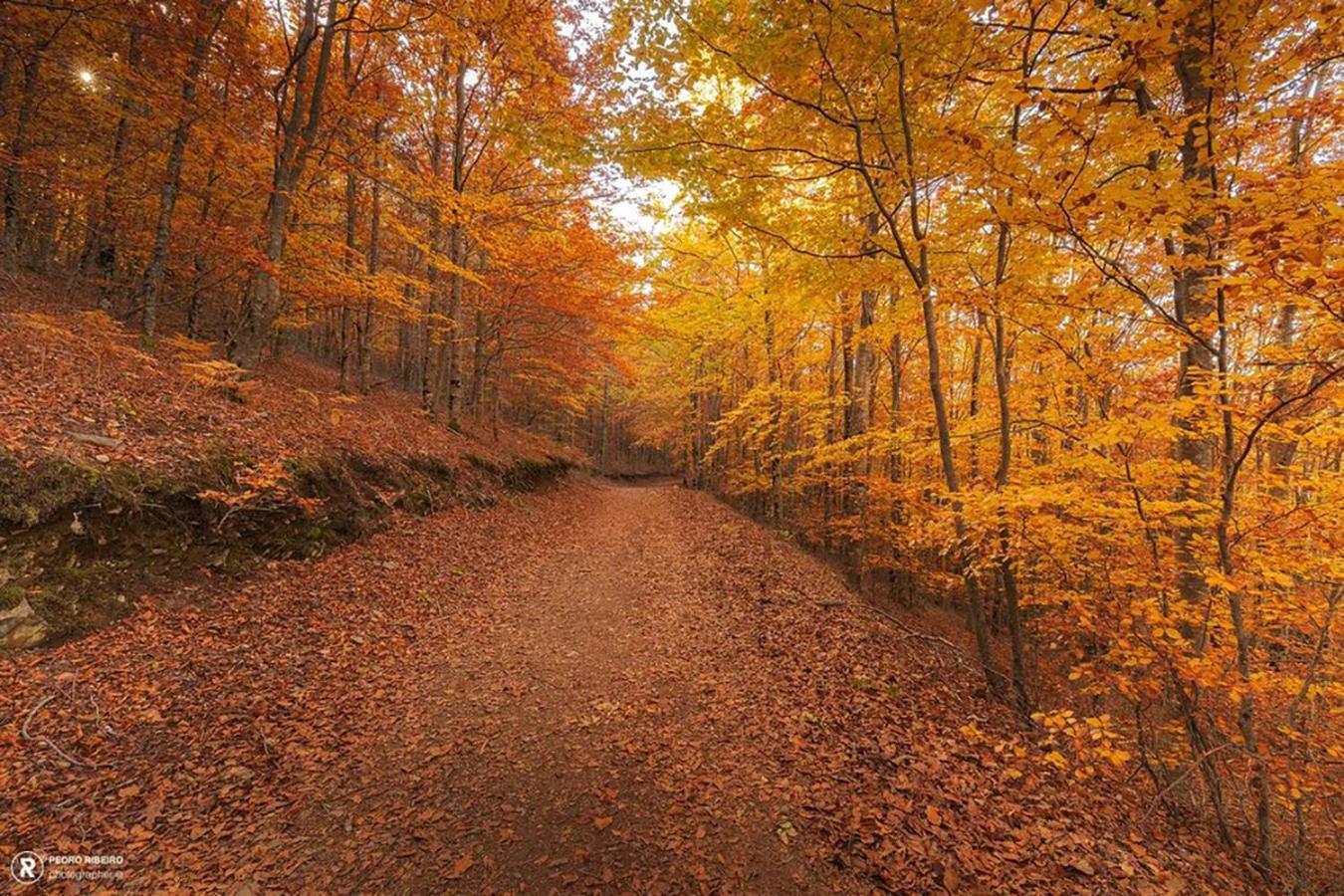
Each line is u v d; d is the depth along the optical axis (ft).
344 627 20.95
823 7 14.64
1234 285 11.08
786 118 18.61
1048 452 27.20
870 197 24.41
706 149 18.99
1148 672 16.94
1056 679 26.03
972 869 10.69
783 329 43.27
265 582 21.93
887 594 43.96
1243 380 13.35
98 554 17.74
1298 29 12.54
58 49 29.14
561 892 10.35
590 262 42.80
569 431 127.03
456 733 15.49
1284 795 14.84
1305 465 18.25
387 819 12.09
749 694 17.95
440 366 66.39
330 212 49.88
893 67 16.26
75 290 39.73
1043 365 21.83
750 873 10.77
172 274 40.06
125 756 13.16
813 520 53.78
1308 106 12.37
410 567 27.48
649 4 15.92
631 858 11.17
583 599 27.84
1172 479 16.12
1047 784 13.94
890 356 41.63
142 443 21.16
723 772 13.91
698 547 38.93
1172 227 12.15
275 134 32.07
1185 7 10.18
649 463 173.99
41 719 13.43
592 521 53.11
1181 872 11.49
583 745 15.08
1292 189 9.84
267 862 10.75
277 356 48.78
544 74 32.94
